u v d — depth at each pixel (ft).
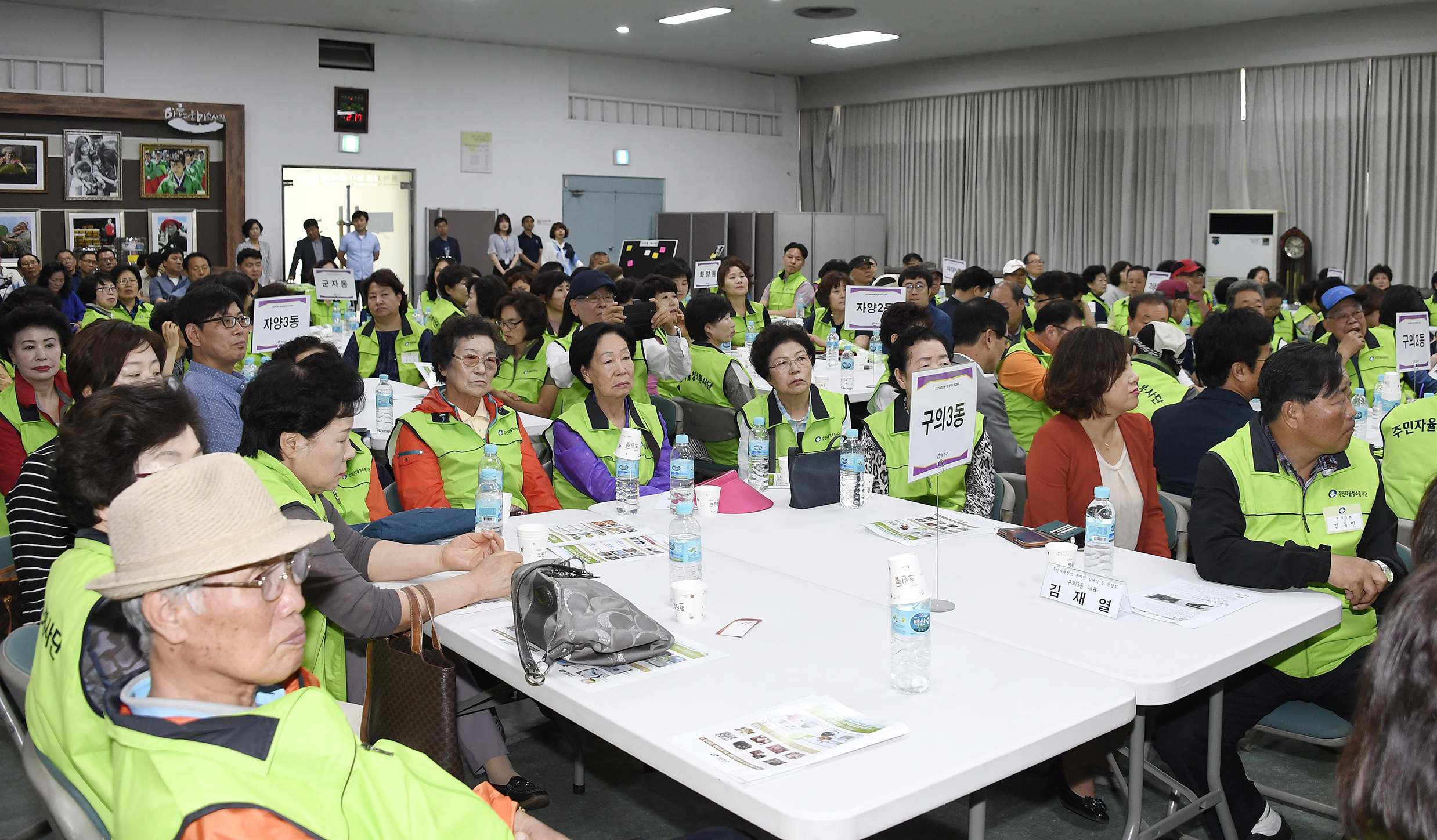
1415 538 5.15
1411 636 3.26
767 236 48.06
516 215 46.62
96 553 4.92
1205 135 41.06
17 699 5.48
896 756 4.98
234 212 40.32
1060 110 44.98
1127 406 9.32
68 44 37.40
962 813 8.96
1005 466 12.82
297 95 41.27
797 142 54.95
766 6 37.45
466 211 45.11
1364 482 8.10
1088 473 9.52
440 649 6.48
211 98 39.68
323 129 41.93
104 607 4.44
